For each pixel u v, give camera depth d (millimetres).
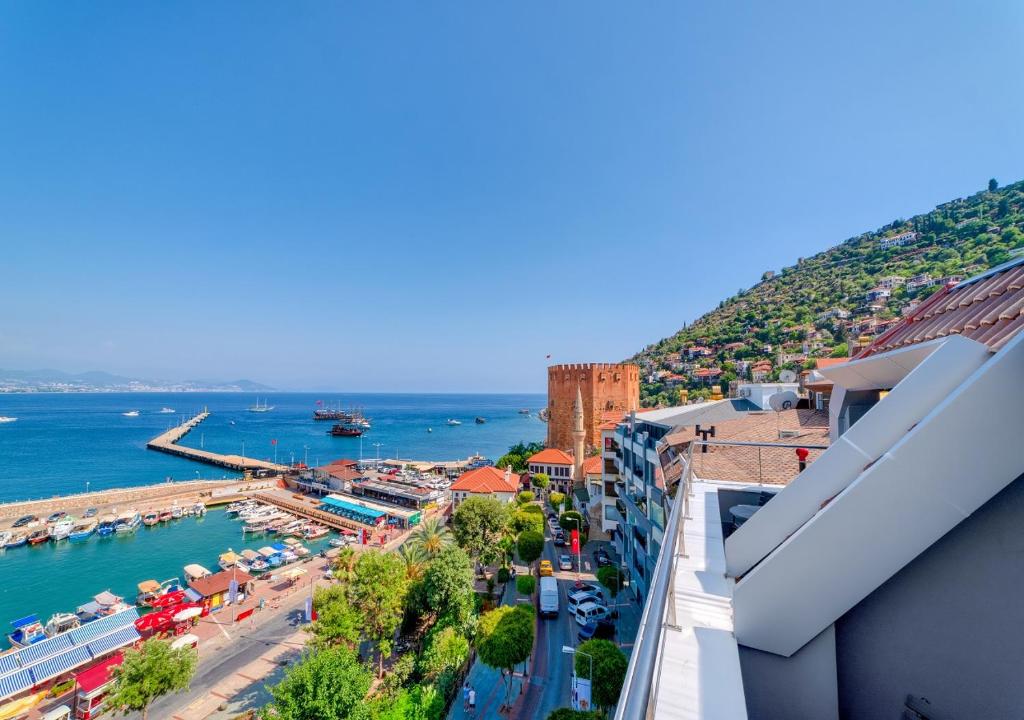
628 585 34250
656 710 2182
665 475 19562
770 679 2904
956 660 2707
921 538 2680
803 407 23734
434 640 28422
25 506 72688
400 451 146000
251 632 38344
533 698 25734
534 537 41125
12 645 37188
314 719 20938
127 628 35875
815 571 2842
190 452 124812
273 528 67688
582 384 76000
